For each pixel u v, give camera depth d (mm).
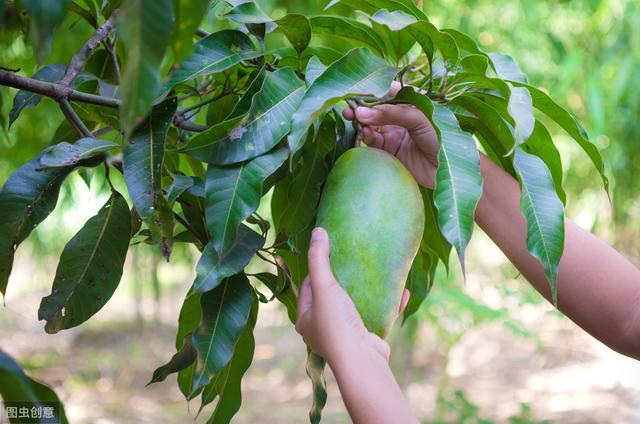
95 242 917
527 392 4594
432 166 1018
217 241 816
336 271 858
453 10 3041
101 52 1098
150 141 838
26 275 6703
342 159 926
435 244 1104
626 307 991
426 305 2873
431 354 5109
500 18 3072
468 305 2846
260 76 891
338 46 1526
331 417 4348
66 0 542
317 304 832
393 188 889
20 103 1047
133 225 975
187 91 1064
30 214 851
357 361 805
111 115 1003
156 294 3697
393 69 862
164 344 5883
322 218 895
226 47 922
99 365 5277
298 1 2738
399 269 860
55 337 5875
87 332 5945
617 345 1010
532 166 896
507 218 999
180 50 548
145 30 521
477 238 4094
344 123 1000
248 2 941
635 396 4473
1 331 5930
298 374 5312
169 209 815
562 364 5105
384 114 917
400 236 868
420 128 927
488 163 1019
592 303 1006
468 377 4848
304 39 936
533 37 3029
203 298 872
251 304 914
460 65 900
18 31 906
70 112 880
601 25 3016
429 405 4238
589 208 3584
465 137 823
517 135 810
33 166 864
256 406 4621
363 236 860
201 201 965
